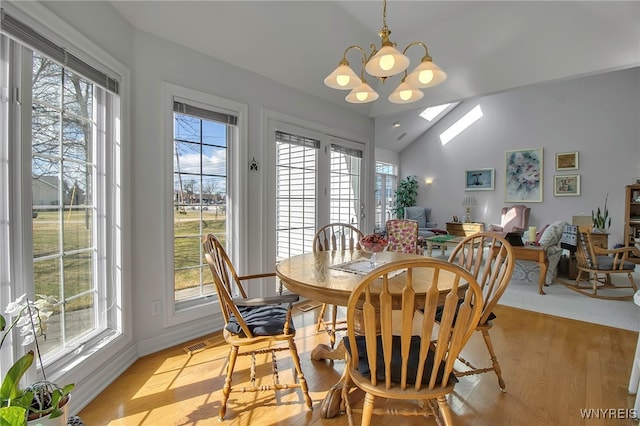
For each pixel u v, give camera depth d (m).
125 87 2.03
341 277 1.62
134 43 2.12
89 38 1.72
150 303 2.24
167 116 2.30
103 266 1.96
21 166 1.38
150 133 2.21
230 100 2.70
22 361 1.12
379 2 2.66
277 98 3.13
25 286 1.39
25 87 1.39
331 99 3.72
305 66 3.10
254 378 1.74
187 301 2.53
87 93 1.84
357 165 4.28
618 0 2.20
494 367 1.79
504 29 2.84
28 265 1.41
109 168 1.99
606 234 4.90
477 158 7.88
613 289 4.01
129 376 1.94
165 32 2.23
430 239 5.91
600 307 3.29
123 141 2.02
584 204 6.56
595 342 2.43
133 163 2.13
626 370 2.02
